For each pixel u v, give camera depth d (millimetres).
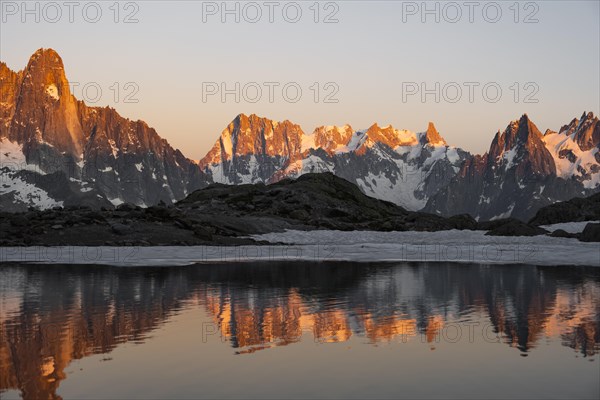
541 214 100250
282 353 15664
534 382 12883
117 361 14781
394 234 86438
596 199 105500
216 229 79125
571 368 14016
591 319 20500
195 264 46062
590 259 49344
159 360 14867
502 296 26750
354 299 26109
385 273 38750
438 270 40688
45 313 22188
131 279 34688
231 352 15797
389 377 13336
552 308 23094
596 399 11766
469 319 20719
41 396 11961
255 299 26156
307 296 27031
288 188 126188
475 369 13969
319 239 81188
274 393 12188
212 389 12430
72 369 14000
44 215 75188
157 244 66562
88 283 32500
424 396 11984
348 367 14195
